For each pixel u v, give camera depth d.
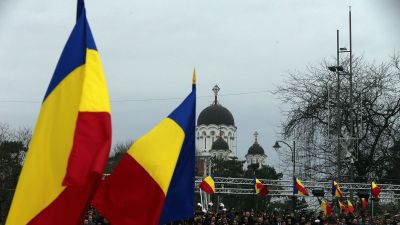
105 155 6.70
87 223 19.59
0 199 43.84
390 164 51.06
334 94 50.62
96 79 6.97
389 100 50.78
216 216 26.27
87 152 6.70
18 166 51.25
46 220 6.83
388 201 48.69
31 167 6.91
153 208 8.28
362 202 36.84
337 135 47.56
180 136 8.59
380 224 31.86
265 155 120.38
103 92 6.93
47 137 7.03
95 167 6.59
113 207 8.30
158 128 8.58
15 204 6.83
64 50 7.24
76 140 6.70
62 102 7.12
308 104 51.88
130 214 8.30
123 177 8.36
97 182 6.83
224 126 121.31
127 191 8.33
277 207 67.12
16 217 6.80
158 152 8.41
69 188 6.85
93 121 6.79
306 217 28.77
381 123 50.66
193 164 8.77
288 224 27.56
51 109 7.12
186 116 8.72
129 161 8.36
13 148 52.69
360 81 51.06
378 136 50.56
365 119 50.69
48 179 6.91
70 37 7.26
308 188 40.09
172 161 8.44
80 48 7.23
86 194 6.83
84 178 6.62
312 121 51.38
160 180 8.29
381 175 51.38
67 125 7.06
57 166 6.93
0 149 51.56
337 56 47.94
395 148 50.56
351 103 46.59
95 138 6.75
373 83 50.75
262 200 65.00
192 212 8.76
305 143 51.25
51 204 6.85
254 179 37.19
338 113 45.62
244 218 26.61
